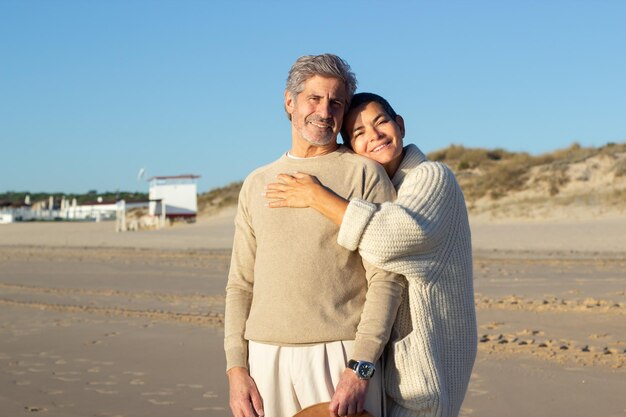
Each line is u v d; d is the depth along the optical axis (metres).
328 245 3.37
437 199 3.31
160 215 47.31
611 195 31.27
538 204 32.09
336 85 3.47
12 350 8.25
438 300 3.34
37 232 41.22
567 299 10.63
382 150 3.59
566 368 6.80
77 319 10.31
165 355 7.82
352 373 3.21
